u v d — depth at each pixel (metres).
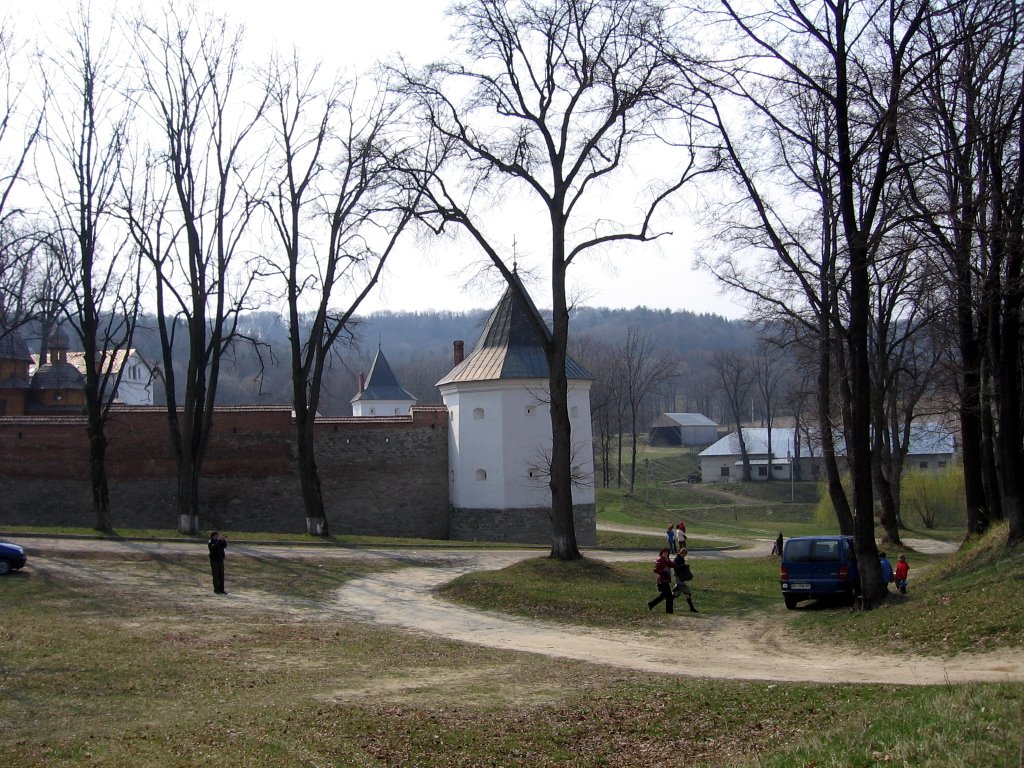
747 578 27.17
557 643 18.30
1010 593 15.95
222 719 11.38
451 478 46.91
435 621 20.97
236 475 44.53
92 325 34.41
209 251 34.97
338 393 132.38
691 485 94.88
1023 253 19.06
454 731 11.11
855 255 18.52
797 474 94.00
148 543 31.64
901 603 18.09
